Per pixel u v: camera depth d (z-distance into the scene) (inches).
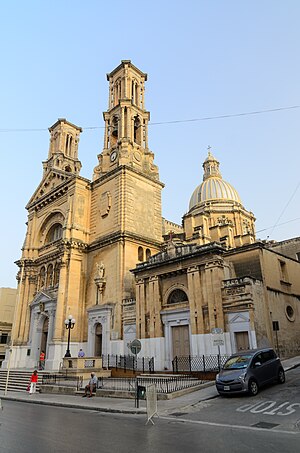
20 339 1712.6
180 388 755.4
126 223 1491.1
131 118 1801.2
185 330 1117.1
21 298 1811.0
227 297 1008.9
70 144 2190.0
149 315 1210.6
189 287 1106.7
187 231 1808.6
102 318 1379.2
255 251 1088.2
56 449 347.6
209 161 2785.4
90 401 750.5
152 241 1546.5
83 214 1656.0
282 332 1051.3
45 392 994.7
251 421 486.3
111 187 1611.7
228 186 2485.2
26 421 526.6
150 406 518.3
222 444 368.8
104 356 1305.4
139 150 1766.7
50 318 1557.6
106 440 389.1
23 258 1886.1
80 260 1560.0
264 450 341.4
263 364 705.0
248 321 947.3
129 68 1951.3
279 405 560.1
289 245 1578.5
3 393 1042.1
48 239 1893.5
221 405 605.6
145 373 1080.2
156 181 1721.2
